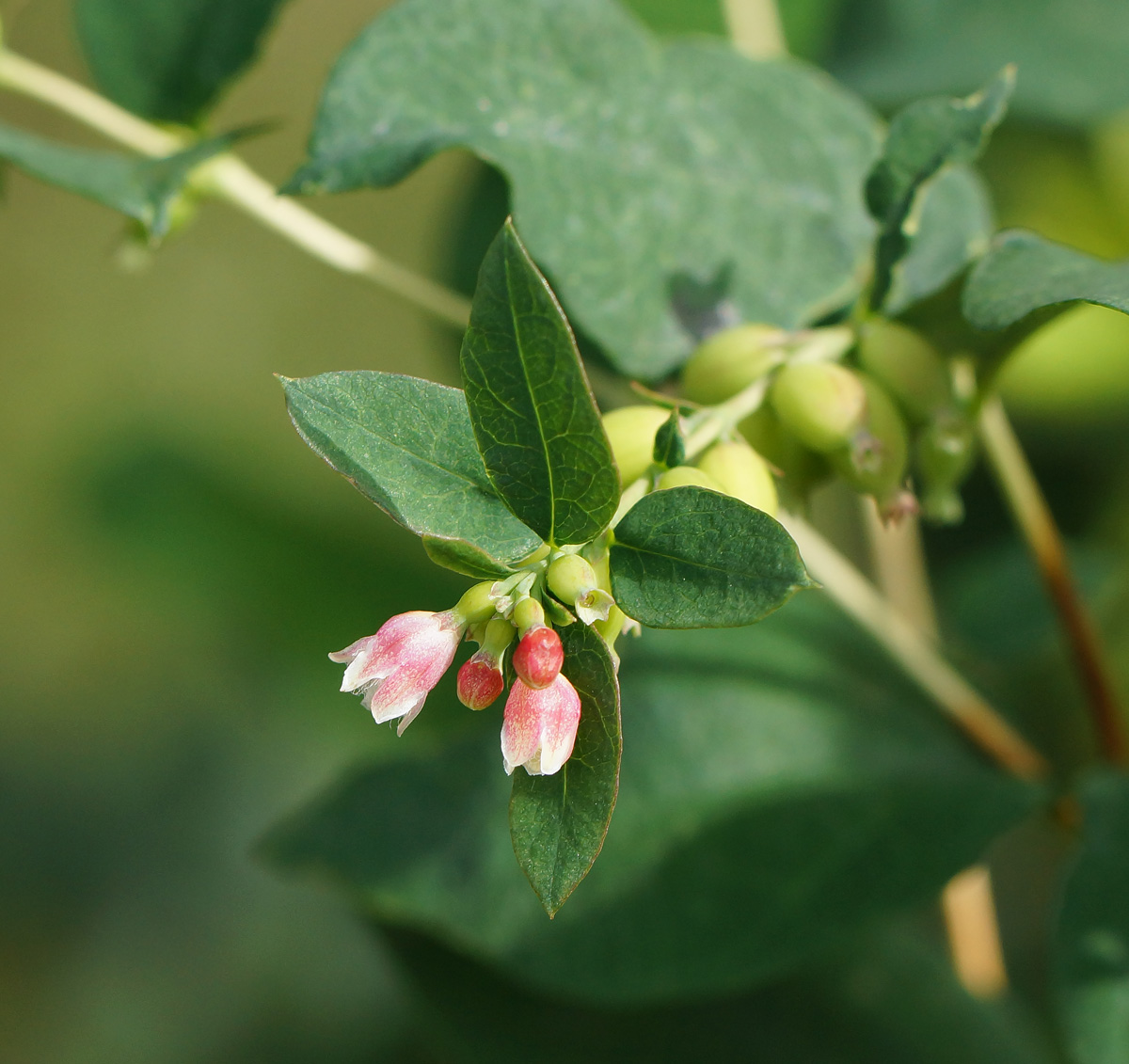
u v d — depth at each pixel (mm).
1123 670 462
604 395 352
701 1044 362
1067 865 318
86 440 664
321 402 271
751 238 325
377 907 341
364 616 577
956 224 335
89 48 343
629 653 375
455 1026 364
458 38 317
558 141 320
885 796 340
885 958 378
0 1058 680
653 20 446
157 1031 681
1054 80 436
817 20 467
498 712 370
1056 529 489
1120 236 514
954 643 423
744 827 340
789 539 265
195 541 601
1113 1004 309
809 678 373
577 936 335
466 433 272
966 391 309
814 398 295
